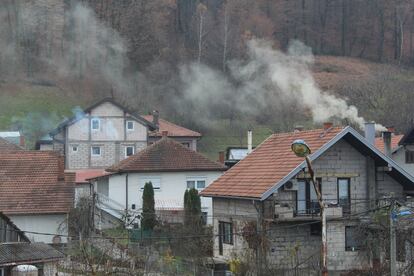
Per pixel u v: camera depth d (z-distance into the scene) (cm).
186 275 9250
